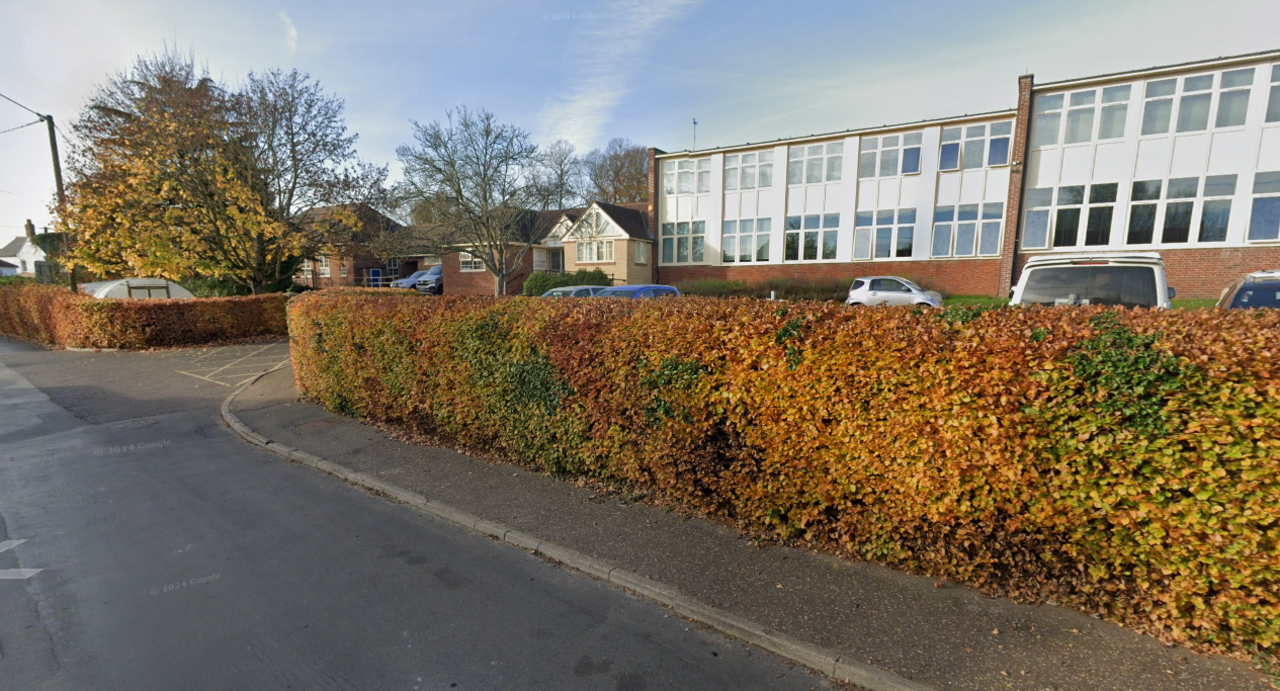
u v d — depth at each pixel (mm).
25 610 3393
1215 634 2654
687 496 4410
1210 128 18266
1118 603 2908
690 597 3379
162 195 18203
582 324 4793
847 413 3418
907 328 3297
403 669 2861
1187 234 18875
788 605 3250
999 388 2902
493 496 5016
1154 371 2566
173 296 20734
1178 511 2605
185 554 4117
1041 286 6887
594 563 3812
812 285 24516
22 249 63469
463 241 24906
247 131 18875
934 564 3412
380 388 7273
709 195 29609
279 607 3426
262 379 10828
